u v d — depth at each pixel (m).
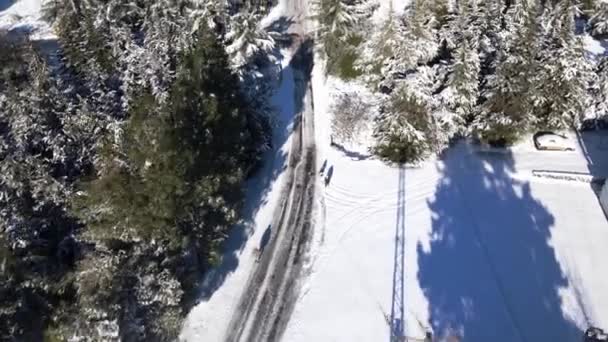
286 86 44.72
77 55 33.78
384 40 40.16
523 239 31.03
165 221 23.70
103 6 44.94
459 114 37.31
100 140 28.23
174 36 36.59
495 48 38.62
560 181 34.56
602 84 37.75
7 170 25.77
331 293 28.97
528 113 36.50
